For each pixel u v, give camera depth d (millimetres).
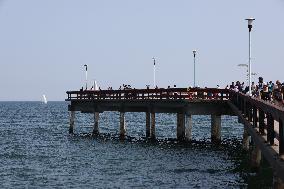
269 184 28844
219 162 43125
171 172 38469
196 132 90125
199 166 41156
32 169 42125
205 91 52781
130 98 62281
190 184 33094
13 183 35219
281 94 32312
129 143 63125
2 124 127938
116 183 34250
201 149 53312
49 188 33094
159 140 67125
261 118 21484
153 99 57969
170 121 147000
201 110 52031
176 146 56188
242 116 32000
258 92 41000
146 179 35594
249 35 38844
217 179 34469
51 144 66438
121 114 65188
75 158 49469
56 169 41844
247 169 37500
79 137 76000
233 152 50250
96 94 70062
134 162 44812
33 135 85625
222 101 51406
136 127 111250
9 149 60656
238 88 49188
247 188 29812
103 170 40469
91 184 34094
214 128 52031
